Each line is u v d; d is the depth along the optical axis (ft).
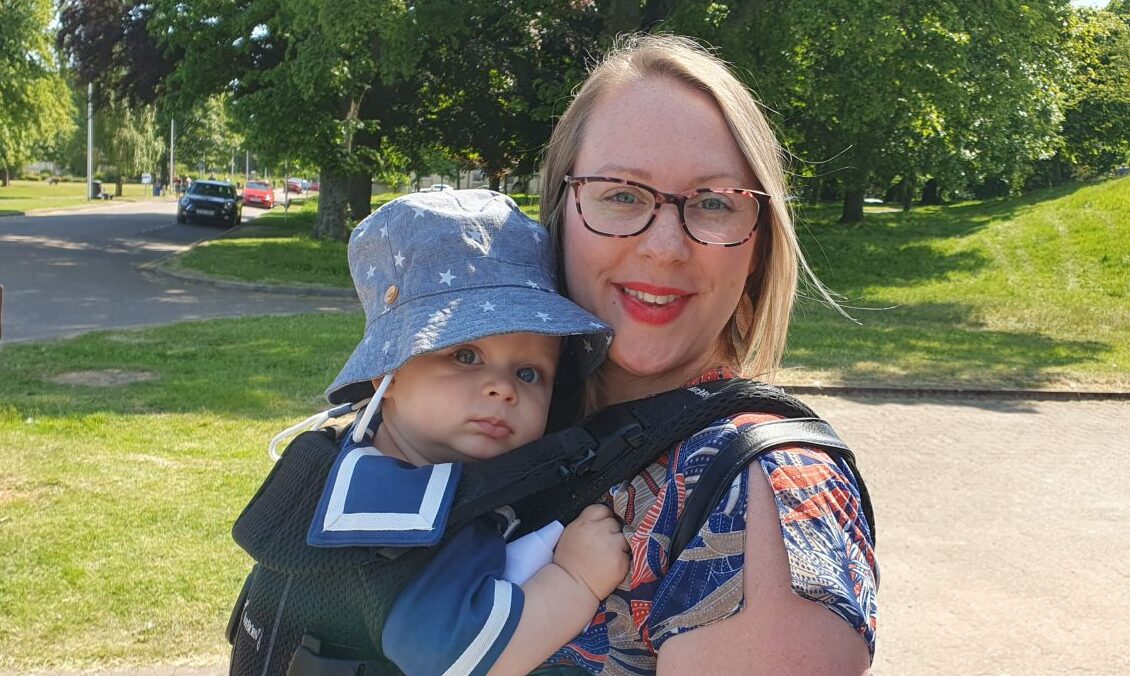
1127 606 15.92
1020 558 18.08
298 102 63.05
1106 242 71.15
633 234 4.57
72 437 22.34
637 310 4.64
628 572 4.11
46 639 13.08
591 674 4.13
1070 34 73.56
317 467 4.58
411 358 4.51
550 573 4.16
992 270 68.90
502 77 70.90
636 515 4.19
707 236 4.53
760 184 4.75
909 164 84.89
